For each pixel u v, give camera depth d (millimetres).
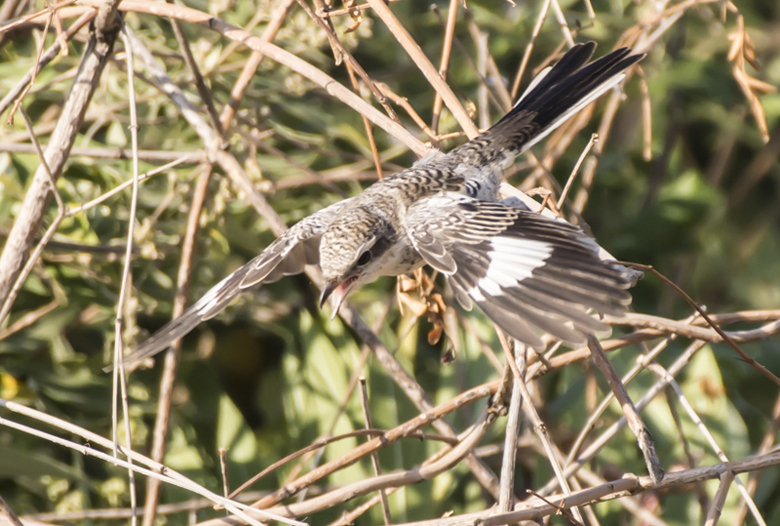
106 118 10383
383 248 7574
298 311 11609
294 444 10523
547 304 6062
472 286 6477
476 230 6832
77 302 10109
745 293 15266
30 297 10336
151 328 10945
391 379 10648
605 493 6539
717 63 13992
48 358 10258
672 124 14141
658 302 13086
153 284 10516
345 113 12008
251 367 11750
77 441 9781
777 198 15852
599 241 13336
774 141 15000
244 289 7781
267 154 11594
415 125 12195
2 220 9938
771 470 10367
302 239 7898
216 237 10148
